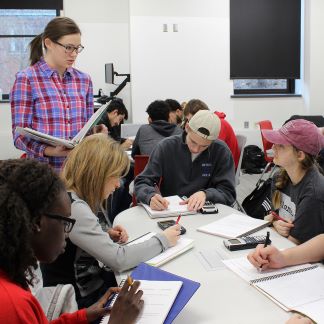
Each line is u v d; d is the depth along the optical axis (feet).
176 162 7.73
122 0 21.36
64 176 4.93
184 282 3.83
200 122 7.08
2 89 22.00
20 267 2.54
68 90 7.30
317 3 21.75
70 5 21.12
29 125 6.89
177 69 21.13
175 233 5.11
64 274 4.77
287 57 22.67
